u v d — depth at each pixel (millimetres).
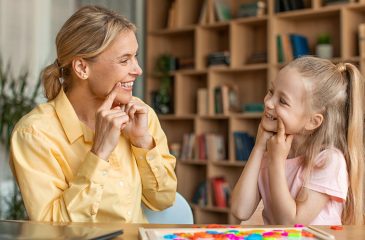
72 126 1305
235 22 4035
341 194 1286
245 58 4176
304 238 946
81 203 1162
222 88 4117
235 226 1075
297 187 1362
